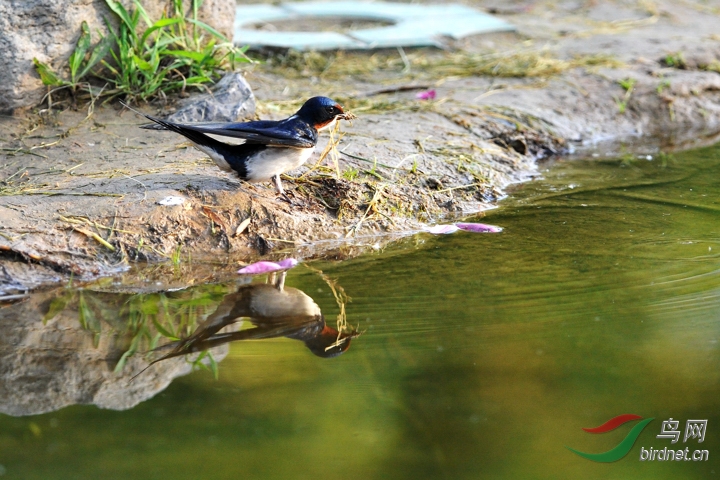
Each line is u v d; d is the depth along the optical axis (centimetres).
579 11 2286
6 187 1084
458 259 1040
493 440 680
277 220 1089
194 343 838
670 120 1683
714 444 690
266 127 1017
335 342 828
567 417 711
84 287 953
